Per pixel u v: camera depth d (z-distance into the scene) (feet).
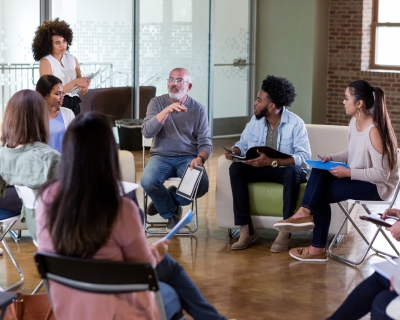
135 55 29.19
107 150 6.79
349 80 31.40
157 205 16.11
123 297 7.10
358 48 30.91
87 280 6.91
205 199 20.07
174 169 16.28
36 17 26.23
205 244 15.48
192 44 30.86
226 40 32.04
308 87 31.55
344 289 12.61
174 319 8.54
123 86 29.25
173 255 14.60
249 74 33.24
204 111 16.55
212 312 9.13
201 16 30.94
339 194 13.70
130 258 7.08
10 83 25.95
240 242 15.08
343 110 31.78
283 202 14.69
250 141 15.97
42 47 18.63
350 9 30.91
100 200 6.72
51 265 7.02
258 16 32.78
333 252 14.89
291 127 15.49
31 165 10.20
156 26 29.60
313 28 30.94
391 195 13.71
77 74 19.40
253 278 13.16
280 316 11.24
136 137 27.91
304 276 13.32
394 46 30.55
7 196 11.85
